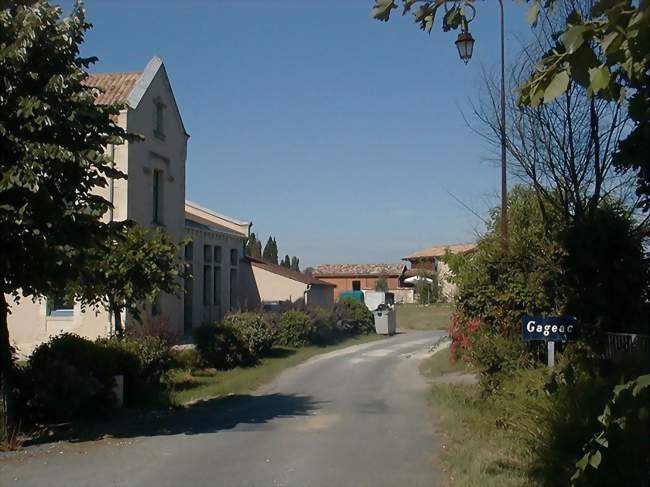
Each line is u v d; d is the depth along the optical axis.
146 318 21.09
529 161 13.62
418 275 69.31
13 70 10.62
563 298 12.28
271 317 30.58
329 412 14.66
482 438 10.49
